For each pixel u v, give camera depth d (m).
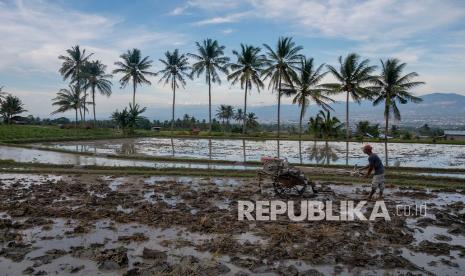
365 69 40.31
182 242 8.88
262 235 9.43
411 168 22.77
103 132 57.75
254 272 7.33
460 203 13.33
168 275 7.09
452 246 8.77
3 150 31.89
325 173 19.39
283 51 46.38
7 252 8.22
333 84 42.12
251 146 39.44
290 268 7.36
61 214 11.09
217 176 19.00
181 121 82.06
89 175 19.27
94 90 66.19
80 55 63.69
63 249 8.45
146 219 10.62
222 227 9.88
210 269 7.38
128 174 19.52
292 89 48.47
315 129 50.91
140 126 76.81
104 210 11.47
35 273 7.21
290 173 13.49
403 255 8.34
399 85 37.72
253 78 52.69
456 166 24.62
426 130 80.88
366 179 17.91
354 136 55.06
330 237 9.37
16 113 78.50
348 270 7.53
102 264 7.47
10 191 14.54
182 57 62.09
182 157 27.09
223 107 89.12
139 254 8.21
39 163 22.09
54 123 86.12
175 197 13.89
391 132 64.69
